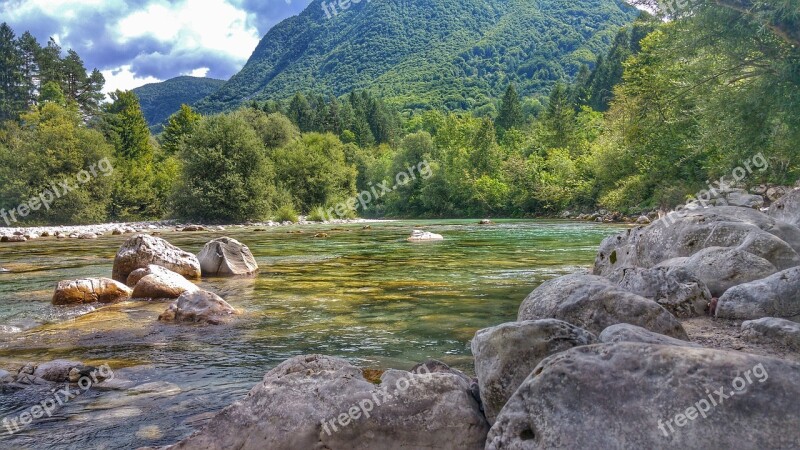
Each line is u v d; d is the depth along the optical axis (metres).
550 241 20.78
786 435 2.52
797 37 14.43
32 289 10.25
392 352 5.77
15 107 71.25
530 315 5.16
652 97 29.58
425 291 9.56
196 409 4.23
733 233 7.87
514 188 54.69
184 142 45.38
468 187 59.41
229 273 12.01
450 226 34.62
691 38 17.31
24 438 3.72
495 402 3.44
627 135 33.91
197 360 5.56
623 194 35.94
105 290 8.91
